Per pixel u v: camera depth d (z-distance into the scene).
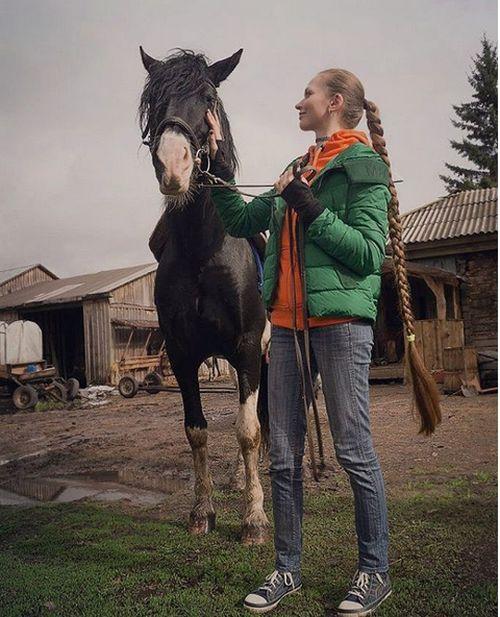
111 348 12.47
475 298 8.76
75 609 2.06
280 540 2.04
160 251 3.12
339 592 2.09
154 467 4.41
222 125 2.61
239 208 2.33
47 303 12.41
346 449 1.90
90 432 6.45
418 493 3.13
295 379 2.02
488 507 2.86
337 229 1.77
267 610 1.96
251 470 2.74
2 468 4.56
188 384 2.85
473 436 4.57
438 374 7.67
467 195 9.41
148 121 2.54
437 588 2.08
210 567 2.35
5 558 2.55
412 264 8.55
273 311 2.09
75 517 3.08
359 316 1.87
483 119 6.33
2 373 10.27
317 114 2.02
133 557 2.48
